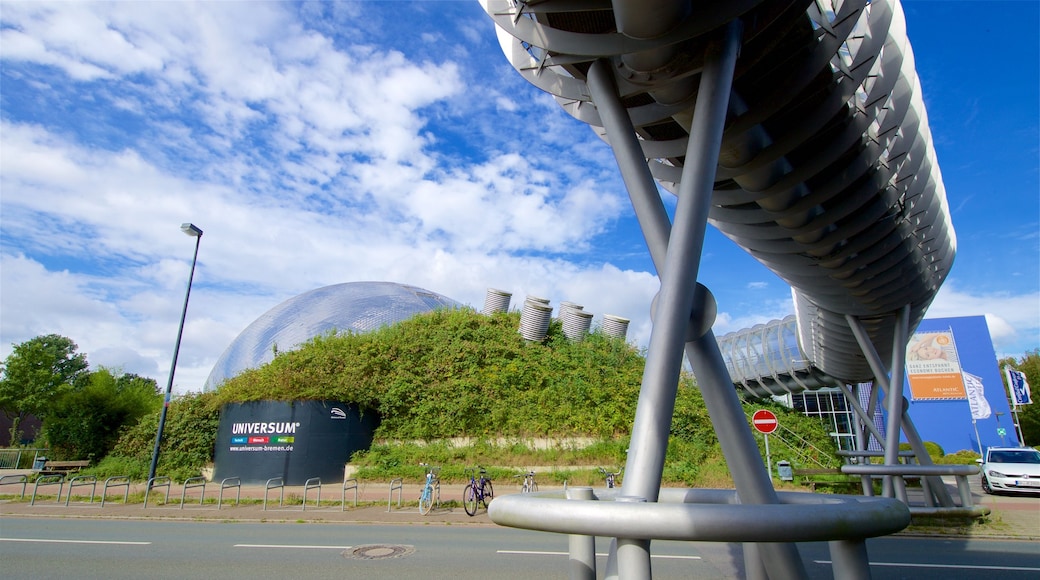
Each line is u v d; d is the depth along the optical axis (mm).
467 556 8695
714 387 4086
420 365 21875
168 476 19844
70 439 23672
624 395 21016
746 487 3934
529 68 6152
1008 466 19688
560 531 2498
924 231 11695
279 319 30281
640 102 5844
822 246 8594
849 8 5246
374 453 19141
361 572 7684
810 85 5773
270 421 18922
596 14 4988
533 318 23734
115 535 10633
